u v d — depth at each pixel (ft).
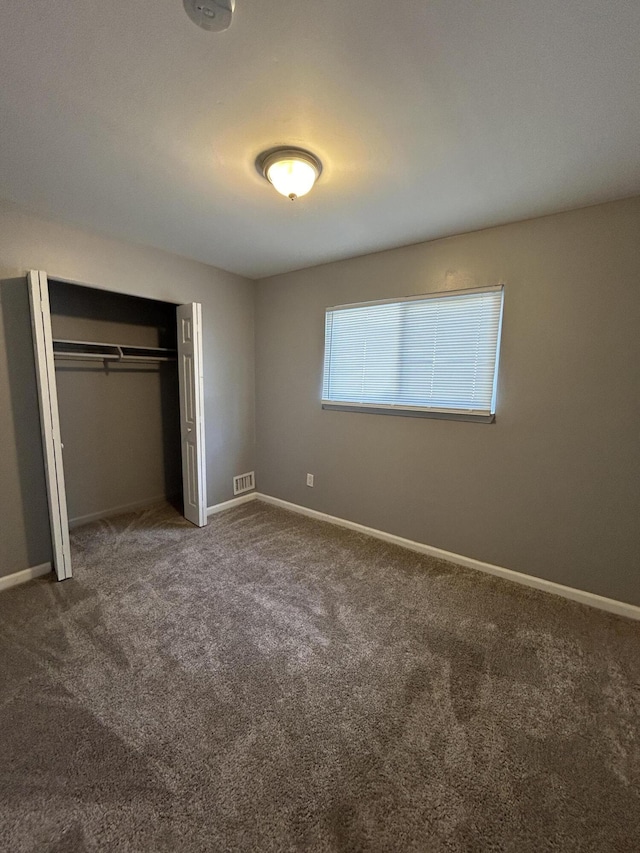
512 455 8.13
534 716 4.98
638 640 6.48
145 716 4.87
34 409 7.93
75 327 10.68
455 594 7.79
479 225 7.86
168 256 10.00
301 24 3.39
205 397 11.59
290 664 5.80
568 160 5.47
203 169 5.91
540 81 4.00
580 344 7.18
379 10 3.25
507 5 3.18
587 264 6.98
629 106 4.33
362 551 9.67
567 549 7.67
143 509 12.51
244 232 8.47
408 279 9.20
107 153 5.50
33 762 4.26
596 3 3.13
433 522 9.39
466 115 4.56
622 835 3.69
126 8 3.25
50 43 3.59
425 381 9.16
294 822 3.75
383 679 5.55
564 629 6.74
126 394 12.00
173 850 3.51
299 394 11.87
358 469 10.69
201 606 7.22
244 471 13.23
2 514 7.65
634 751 4.53
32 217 7.56
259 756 4.39
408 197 6.67
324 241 8.97
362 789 4.06
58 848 3.51
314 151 5.40
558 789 4.10
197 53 3.72
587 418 7.25
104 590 7.70
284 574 8.45
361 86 4.12
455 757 4.42
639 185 6.12
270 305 12.32
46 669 5.60
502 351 8.00
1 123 4.81
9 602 7.25
